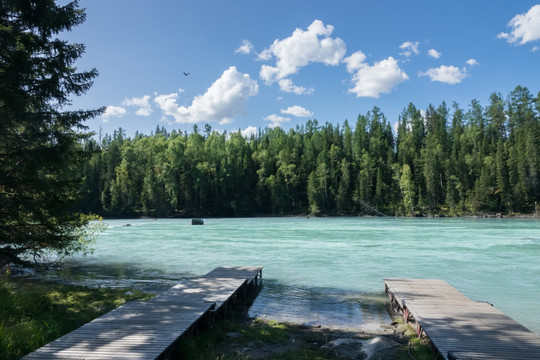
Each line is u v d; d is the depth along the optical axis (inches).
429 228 1953.7
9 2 358.6
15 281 622.5
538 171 3403.1
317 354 306.7
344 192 4158.5
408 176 3924.7
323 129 5324.8
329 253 988.6
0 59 367.9
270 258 906.1
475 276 676.7
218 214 4015.8
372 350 313.9
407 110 5575.8
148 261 875.4
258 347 323.6
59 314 395.9
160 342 257.8
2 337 267.6
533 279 648.4
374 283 626.2
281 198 4207.7
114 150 4320.9
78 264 834.2
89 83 422.9
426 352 306.2
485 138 4170.8
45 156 380.5
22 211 415.2
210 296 429.1
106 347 248.2
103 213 3737.7
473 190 3764.8
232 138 5241.1
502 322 323.9
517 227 1996.8
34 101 394.3
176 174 4030.5
